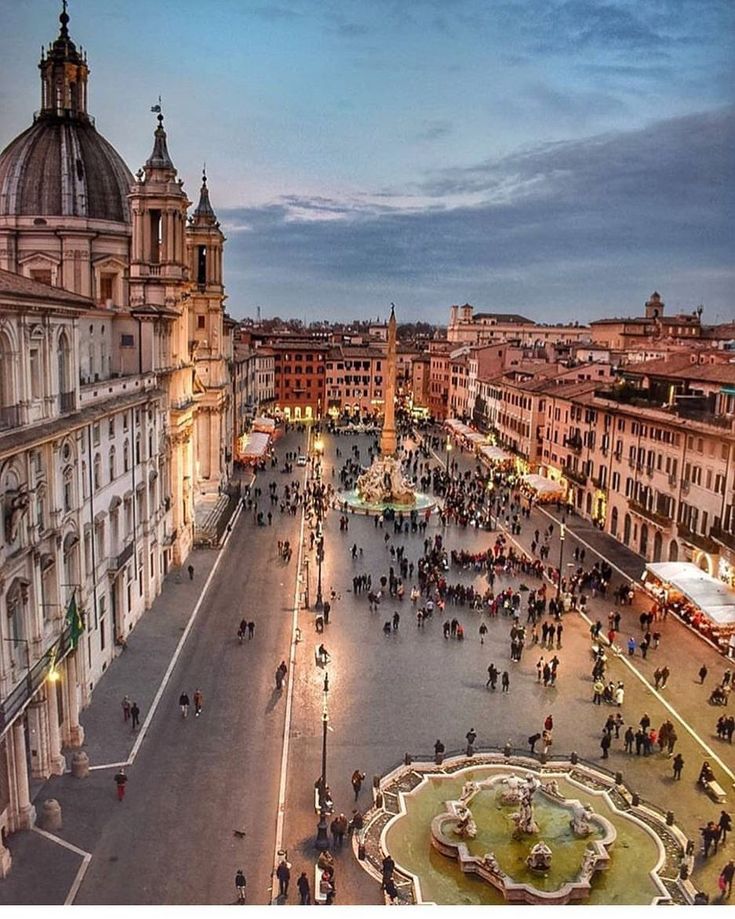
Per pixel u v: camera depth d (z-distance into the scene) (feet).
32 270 203.31
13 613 98.58
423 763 114.42
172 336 202.59
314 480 331.36
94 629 133.28
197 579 195.52
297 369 593.01
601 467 261.44
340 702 132.46
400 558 214.48
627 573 210.79
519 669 148.15
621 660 153.58
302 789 107.34
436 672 145.69
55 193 200.03
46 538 107.14
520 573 206.28
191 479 220.43
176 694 133.28
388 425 292.20
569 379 333.62
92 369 168.66
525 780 104.63
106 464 140.87
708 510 191.31
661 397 229.25
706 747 122.62
